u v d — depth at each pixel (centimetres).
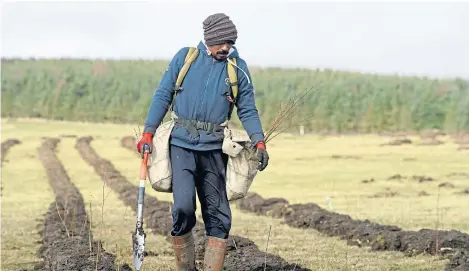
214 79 1416
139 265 1342
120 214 3506
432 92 15775
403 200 4222
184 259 1439
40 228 3062
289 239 2620
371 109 15538
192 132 1405
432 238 2297
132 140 11319
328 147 9938
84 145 10369
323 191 4966
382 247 2339
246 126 1437
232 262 1958
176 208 1388
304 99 1561
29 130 14575
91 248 2178
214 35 1407
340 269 2006
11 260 2334
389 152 8744
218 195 1439
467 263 2028
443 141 10412
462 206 3825
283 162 7762
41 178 6144
